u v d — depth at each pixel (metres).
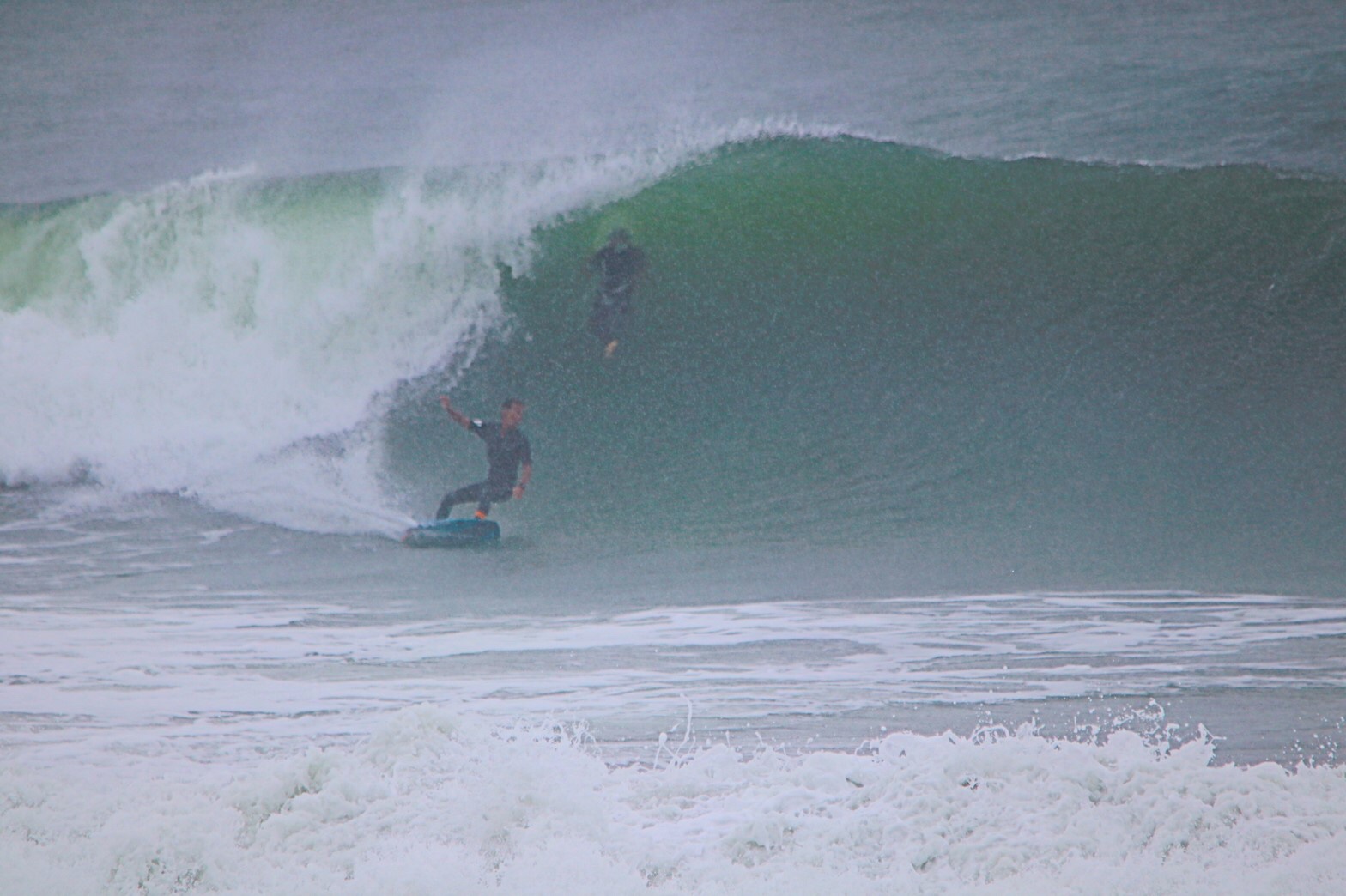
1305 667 24.59
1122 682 23.30
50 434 51.38
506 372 54.53
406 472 50.69
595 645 27.80
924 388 52.81
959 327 54.84
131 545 43.41
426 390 54.16
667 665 25.42
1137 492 46.22
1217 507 44.66
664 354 54.66
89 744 19.31
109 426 52.25
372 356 55.25
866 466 49.50
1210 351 53.12
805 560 40.25
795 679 23.91
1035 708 21.30
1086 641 27.77
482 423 44.72
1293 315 54.41
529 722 20.47
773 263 56.84
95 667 25.61
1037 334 54.31
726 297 55.97
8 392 52.78
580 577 38.50
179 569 39.88
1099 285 55.81
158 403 53.81
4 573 39.25
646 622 30.95
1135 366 52.78
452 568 39.97
